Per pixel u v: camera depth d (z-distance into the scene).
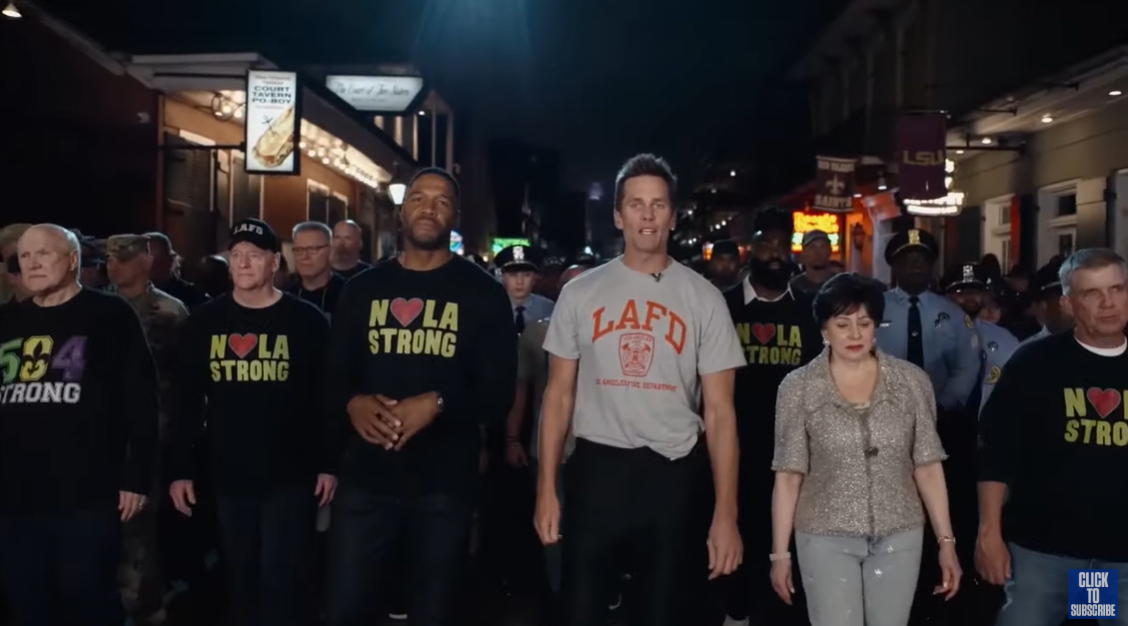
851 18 23.42
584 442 4.22
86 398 4.70
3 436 4.66
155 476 5.79
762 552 5.96
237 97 13.62
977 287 7.28
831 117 28.86
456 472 4.49
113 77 12.19
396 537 4.53
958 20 19.17
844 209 20.70
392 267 4.67
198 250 14.31
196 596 6.62
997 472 4.29
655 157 4.32
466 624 6.33
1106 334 4.06
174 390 6.16
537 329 6.95
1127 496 4.07
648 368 4.14
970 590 6.49
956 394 6.34
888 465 4.11
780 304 6.07
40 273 4.70
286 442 5.09
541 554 7.21
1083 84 12.33
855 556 4.12
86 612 4.78
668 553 4.16
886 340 6.34
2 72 10.42
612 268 4.30
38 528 4.66
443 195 4.55
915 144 15.42
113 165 12.15
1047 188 15.41
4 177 10.51
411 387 4.47
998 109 14.13
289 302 5.32
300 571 5.13
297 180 18.98
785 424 4.27
